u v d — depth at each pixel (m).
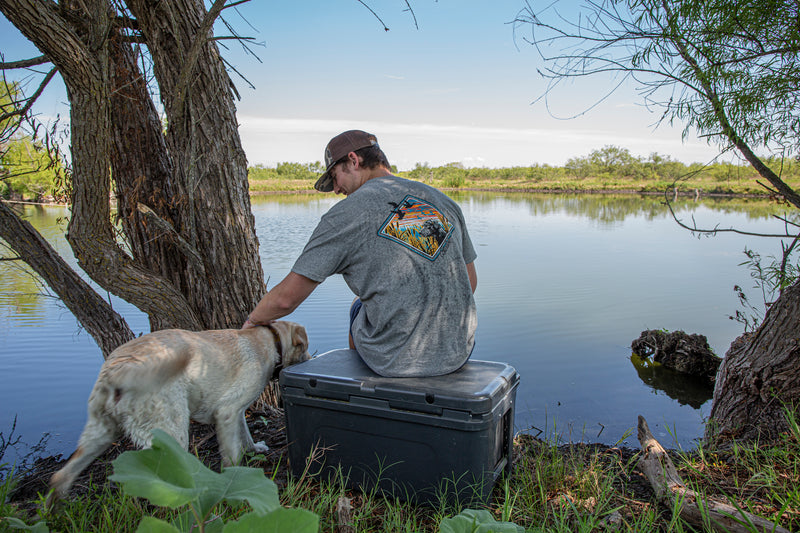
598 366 5.63
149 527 0.98
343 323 7.01
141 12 3.11
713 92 2.88
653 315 7.43
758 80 2.76
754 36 2.79
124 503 2.12
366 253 2.37
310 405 2.41
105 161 2.84
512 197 47.34
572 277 10.08
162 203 3.46
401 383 2.24
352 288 2.51
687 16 2.76
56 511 2.09
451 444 2.16
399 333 2.36
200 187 3.31
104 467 2.82
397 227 2.36
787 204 3.13
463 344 2.46
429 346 2.38
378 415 2.26
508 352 6.05
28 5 2.29
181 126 3.23
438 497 2.22
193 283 3.48
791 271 3.29
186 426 2.35
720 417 3.21
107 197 2.96
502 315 7.50
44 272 3.30
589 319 7.27
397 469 2.29
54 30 2.38
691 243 14.80
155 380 2.22
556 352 6.03
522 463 2.77
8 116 3.35
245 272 3.51
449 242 2.46
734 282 9.46
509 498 2.34
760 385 3.00
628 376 5.46
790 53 2.74
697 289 8.95
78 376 5.19
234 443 2.60
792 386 2.88
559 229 18.86
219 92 3.29
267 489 1.17
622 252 13.22
